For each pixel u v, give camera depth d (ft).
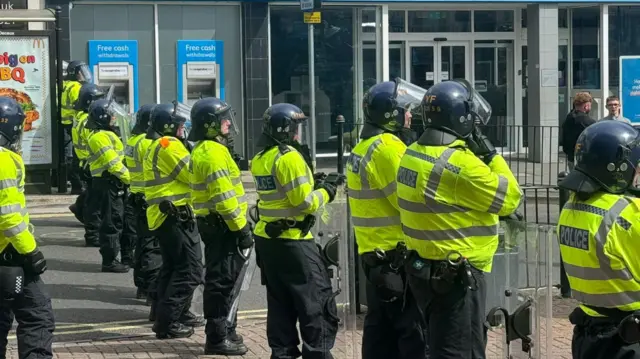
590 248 16.65
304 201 23.16
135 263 35.12
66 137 59.67
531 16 75.10
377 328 22.58
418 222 19.36
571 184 17.06
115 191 39.81
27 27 62.23
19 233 21.70
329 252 25.11
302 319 23.66
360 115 72.84
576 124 45.83
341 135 41.83
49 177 59.88
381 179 21.79
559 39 78.18
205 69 68.18
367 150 22.17
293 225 23.43
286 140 23.86
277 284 23.97
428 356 20.53
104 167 39.24
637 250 16.37
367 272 22.30
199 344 28.73
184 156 28.55
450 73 76.33
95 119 39.17
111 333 30.48
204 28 67.92
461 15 76.07
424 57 75.77
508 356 22.36
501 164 19.36
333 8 71.51
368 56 73.00
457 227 18.99
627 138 16.76
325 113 72.33
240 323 31.76
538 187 36.32
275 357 24.17
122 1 65.92
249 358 27.12
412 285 19.85
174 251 28.81
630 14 77.87
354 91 72.74
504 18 77.05
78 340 29.48
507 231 23.16
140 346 28.48
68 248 45.21
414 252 19.66
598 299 16.75
